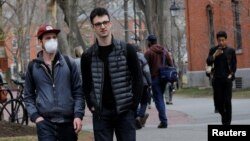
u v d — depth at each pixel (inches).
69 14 1036.5
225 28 1851.6
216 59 614.5
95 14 337.4
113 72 338.0
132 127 342.0
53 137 358.9
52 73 362.0
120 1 3021.7
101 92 339.0
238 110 939.3
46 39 359.3
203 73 2031.3
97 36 339.9
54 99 359.9
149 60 706.2
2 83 786.2
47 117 359.3
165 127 707.4
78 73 366.6
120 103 337.4
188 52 2113.7
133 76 340.2
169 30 1609.3
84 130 684.7
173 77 702.5
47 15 939.3
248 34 1754.4
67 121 361.7
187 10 2108.8
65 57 367.6
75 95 364.5
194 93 1660.9
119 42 341.1
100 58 339.3
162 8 1599.4
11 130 598.9
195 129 672.4
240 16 1781.5
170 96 1233.4
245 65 1790.1
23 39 2736.2
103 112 339.9
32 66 365.4
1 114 713.0
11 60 3491.6
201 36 2030.0
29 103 365.7
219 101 618.8
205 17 2009.1
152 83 706.2
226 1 1841.8
